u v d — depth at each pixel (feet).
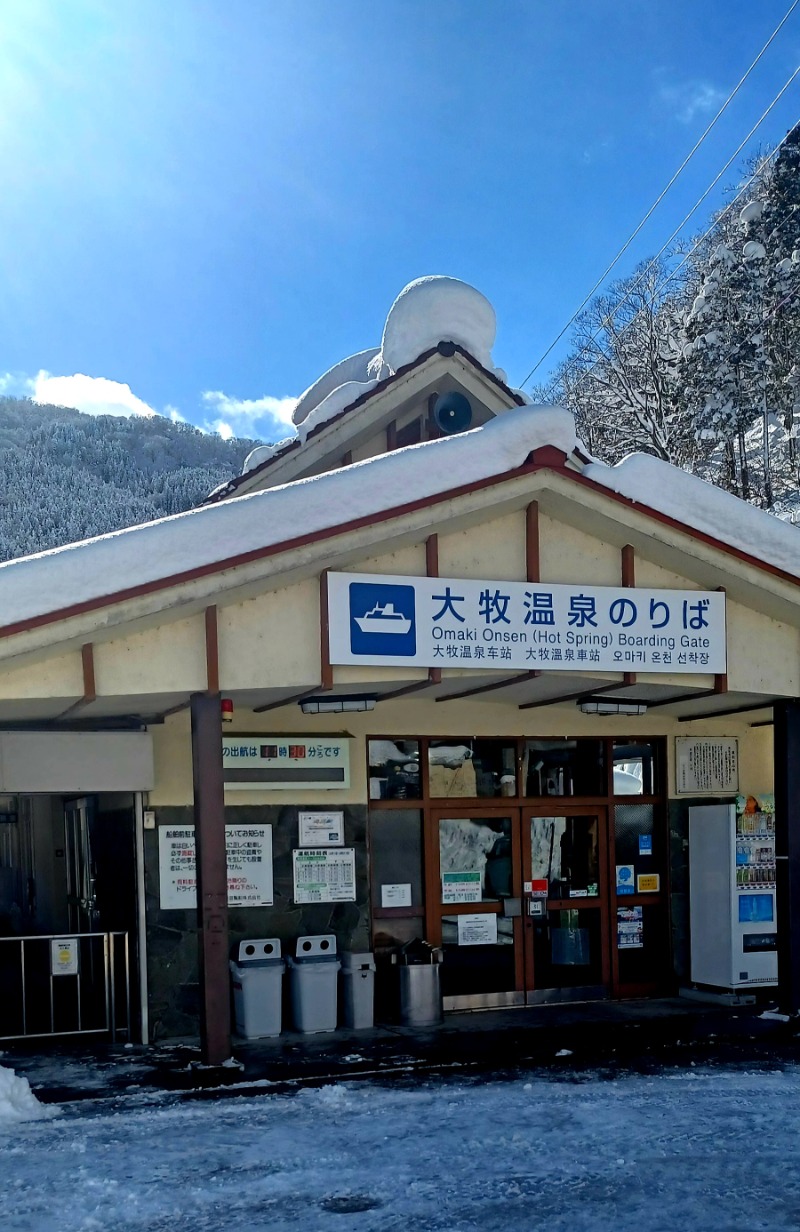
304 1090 27.12
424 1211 19.43
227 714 32.22
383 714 37.24
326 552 28.30
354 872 36.24
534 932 38.55
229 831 35.09
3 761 31.58
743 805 38.73
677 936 40.14
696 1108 25.31
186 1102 26.20
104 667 27.25
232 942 34.73
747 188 156.66
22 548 292.81
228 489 46.96
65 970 33.17
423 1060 30.07
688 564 32.30
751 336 135.85
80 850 40.14
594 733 39.93
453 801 38.06
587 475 30.78
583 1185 20.59
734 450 143.74
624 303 175.11
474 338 45.55
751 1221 18.66
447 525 29.99
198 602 27.32
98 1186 20.83
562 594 31.07
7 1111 24.97
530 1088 27.09
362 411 45.14
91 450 346.95
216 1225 18.94
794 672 34.06
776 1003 37.60
